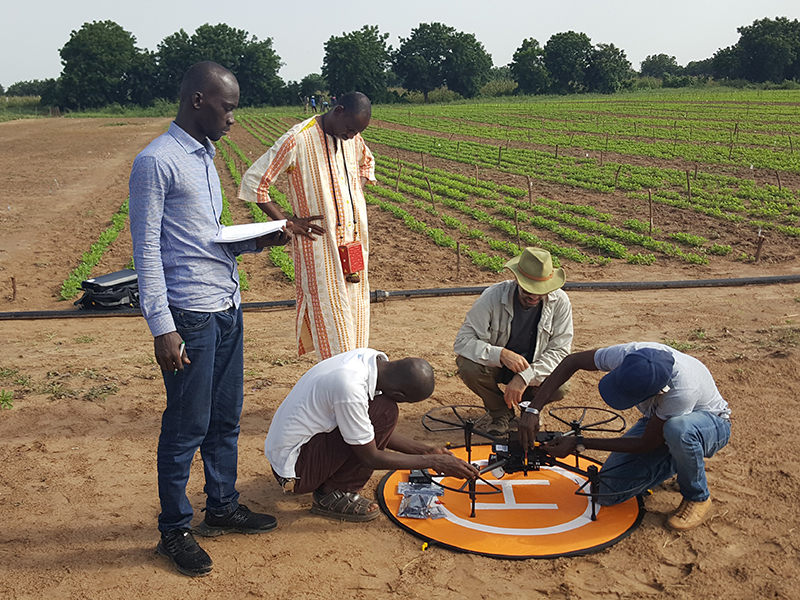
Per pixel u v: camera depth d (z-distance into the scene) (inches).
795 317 349.7
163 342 139.4
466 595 144.6
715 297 398.6
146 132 1927.9
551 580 149.4
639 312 368.5
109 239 601.3
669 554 158.6
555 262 493.0
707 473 193.5
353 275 212.1
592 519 172.1
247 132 1859.0
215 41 3656.5
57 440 219.5
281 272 492.7
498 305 214.7
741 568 151.6
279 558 158.2
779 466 195.9
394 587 147.3
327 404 160.6
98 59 3484.3
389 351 309.3
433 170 1018.1
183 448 150.8
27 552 158.9
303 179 206.7
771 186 778.8
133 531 168.6
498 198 802.2
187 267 145.5
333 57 3727.9
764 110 1862.7
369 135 1653.5
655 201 740.0
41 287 460.4
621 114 1956.2
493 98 3619.6
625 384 159.0
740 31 3973.9
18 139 1721.2
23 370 288.5
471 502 180.2
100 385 267.1
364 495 187.3
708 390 170.2
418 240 600.7
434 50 3998.5
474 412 241.8
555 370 184.1
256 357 303.7
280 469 167.9
